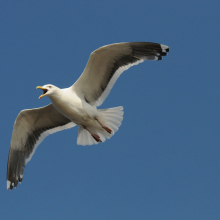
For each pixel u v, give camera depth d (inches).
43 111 546.0
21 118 544.7
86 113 509.7
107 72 505.0
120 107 526.0
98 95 520.4
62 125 575.2
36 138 572.1
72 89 512.4
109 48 474.6
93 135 524.1
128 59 498.9
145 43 484.1
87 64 488.1
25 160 565.3
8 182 560.1
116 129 526.9
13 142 559.2
